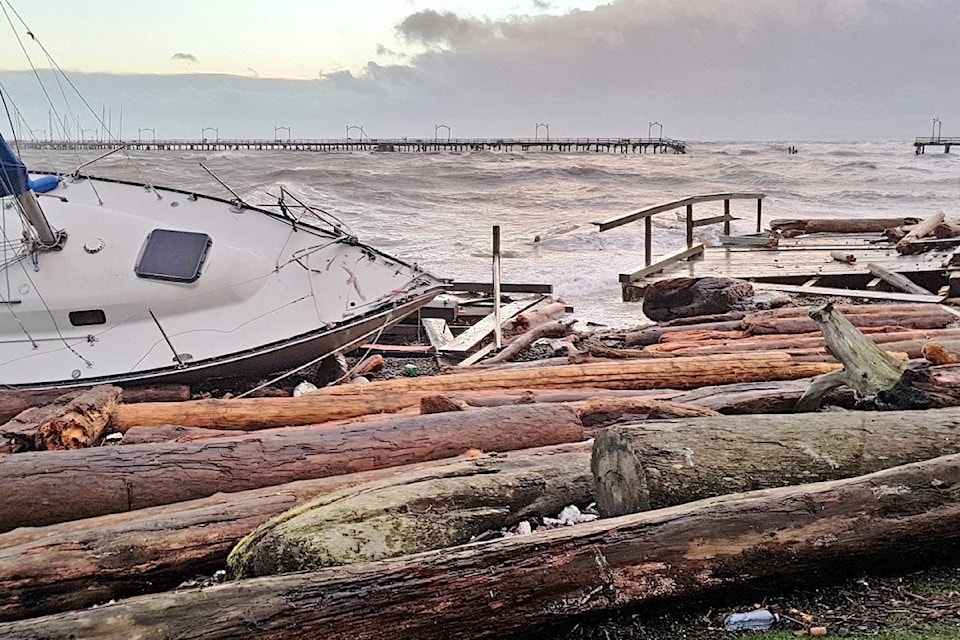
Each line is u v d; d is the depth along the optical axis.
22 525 4.34
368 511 3.51
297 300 8.96
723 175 56.50
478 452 4.88
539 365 8.77
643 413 5.55
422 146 128.62
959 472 3.42
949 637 2.82
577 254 22.03
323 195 41.12
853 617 3.05
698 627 3.08
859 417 4.22
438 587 2.86
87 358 8.06
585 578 2.98
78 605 3.47
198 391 8.54
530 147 138.75
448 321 12.66
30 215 8.29
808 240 18.84
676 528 3.14
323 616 2.74
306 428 5.44
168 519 3.83
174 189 10.30
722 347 8.41
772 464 3.71
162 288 8.61
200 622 2.68
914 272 13.11
